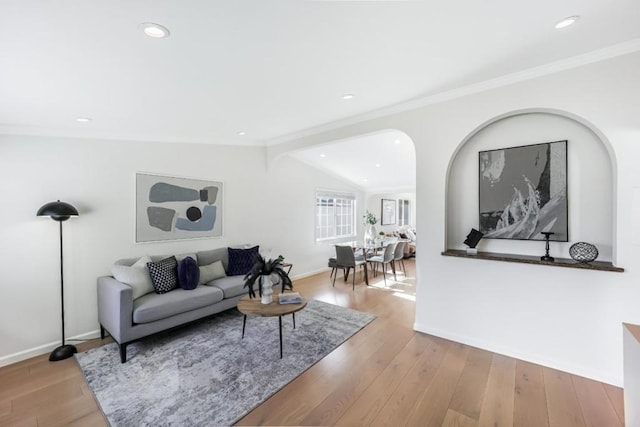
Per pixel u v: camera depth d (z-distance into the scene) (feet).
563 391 7.04
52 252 9.63
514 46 6.68
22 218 9.14
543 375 7.72
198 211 13.56
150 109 9.39
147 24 5.19
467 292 9.45
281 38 5.98
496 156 9.37
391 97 9.59
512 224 9.12
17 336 8.98
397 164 19.88
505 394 6.94
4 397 7.07
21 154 9.18
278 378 7.63
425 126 10.01
